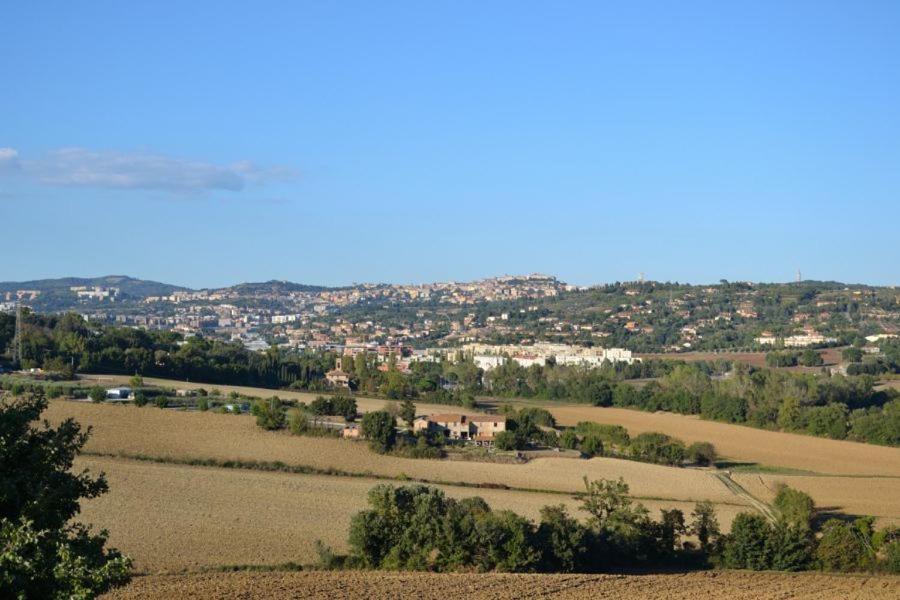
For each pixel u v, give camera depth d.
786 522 83.81
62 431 37.97
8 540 31.48
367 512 73.12
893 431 157.50
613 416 190.00
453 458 125.19
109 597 54.88
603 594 61.59
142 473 100.69
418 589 60.28
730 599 61.66
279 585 59.97
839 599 63.50
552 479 113.81
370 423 129.38
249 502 89.94
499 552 72.00
